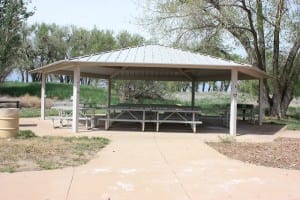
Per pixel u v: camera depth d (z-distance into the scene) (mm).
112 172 8172
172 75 22156
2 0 29016
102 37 54594
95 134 14648
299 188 7289
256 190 7094
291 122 23328
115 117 17500
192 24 24406
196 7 23812
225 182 7586
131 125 18531
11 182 7246
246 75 20219
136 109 16109
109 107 16750
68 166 8664
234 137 14477
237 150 11461
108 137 13906
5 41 29062
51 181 7371
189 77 22062
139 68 18891
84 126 17547
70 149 10758
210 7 24203
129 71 20406
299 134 16844
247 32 25734
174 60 14898
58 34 56250
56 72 19891
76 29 57000
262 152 11148
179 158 9984
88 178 7637
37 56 55906
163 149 11406
